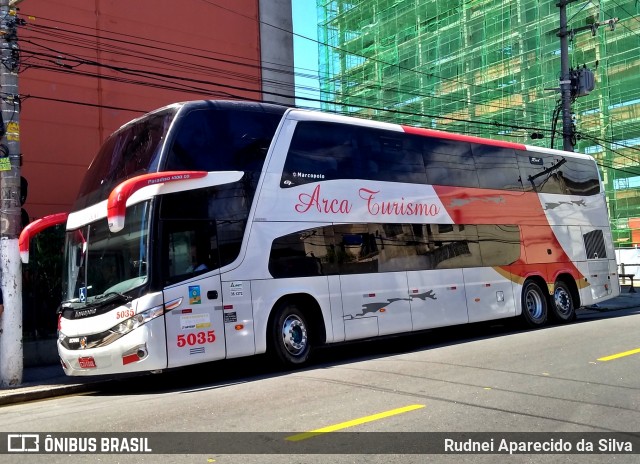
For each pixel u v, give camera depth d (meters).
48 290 14.00
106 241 10.09
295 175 11.56
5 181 11.31
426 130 14.55
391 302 12.69
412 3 36.81
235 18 21.39
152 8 19.38
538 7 33.03
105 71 18.28
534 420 6.77
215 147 10.54
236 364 12.61
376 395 8.05
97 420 7.34
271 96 21.98
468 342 13.84
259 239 10.79
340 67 38.12
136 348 9.27
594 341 12.67
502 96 34.19
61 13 17.44
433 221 13.98
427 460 5.48
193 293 9.78
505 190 16.08
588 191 18.95
